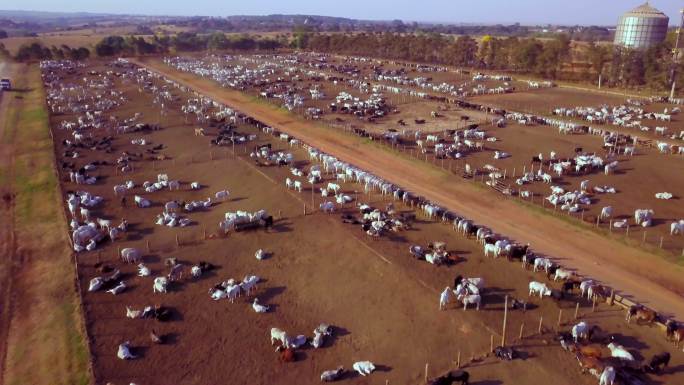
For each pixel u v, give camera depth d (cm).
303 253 4644
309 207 5572
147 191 6241
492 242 4634
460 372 2997
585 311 3712
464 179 6400
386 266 4338
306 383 3092
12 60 19450
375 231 4875
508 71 16325
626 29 16488
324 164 6869
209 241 4941
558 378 3045
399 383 3059
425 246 4703
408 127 9075
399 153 7481
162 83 14338
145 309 3756
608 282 4125
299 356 3325
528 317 3650
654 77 12512
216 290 4009
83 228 4925
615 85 13300
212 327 3641
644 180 6241
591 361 3070
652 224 5044
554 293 3844
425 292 3956
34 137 8800
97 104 11131
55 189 6322
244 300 3962
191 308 3866
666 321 3456
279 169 6900
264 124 9512
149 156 7606
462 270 4284
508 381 3036
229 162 7206
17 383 3206
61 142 8338
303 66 18050
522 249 4425
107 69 17350
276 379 3134
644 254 4522
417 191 6178
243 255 4653
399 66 17938
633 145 7594
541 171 6469
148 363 3281
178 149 7944
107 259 4603
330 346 3422
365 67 17788
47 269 4512
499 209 5600
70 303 3947
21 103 11850
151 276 4306
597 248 4688
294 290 4091
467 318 3644
